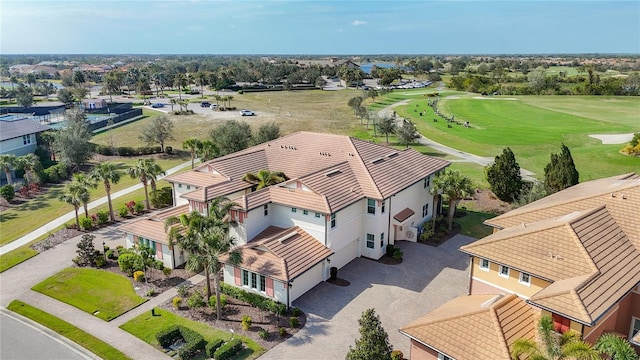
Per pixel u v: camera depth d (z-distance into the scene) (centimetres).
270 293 3525
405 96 16688
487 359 2434
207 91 19725
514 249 3039
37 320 3356
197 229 3319
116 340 3128
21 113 12581
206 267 3434
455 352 2530
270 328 3253
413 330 2744
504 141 8938
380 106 14400
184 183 4703
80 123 8062
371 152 4928
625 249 3011
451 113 12425
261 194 4119
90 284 3859
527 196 4956
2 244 4669
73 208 5653
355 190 4231
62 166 6962
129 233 4347
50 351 3014
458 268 4131
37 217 5397
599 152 7531
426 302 3578
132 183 6756
